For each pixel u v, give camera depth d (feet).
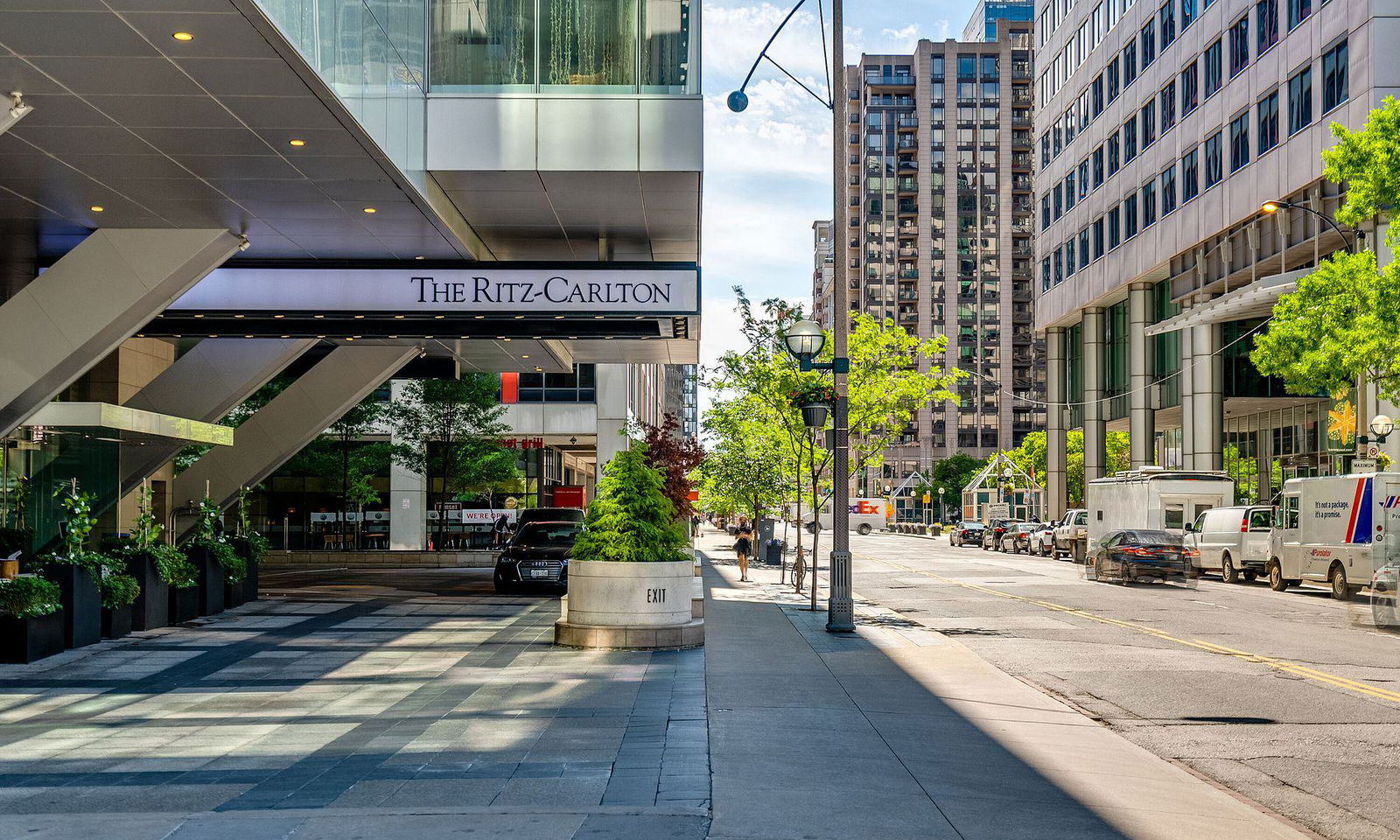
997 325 535.19
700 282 74.69
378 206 65.82
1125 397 207.72
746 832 20.18
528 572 85.40
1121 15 200.23
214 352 94.73
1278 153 148.56
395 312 75.10
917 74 543.80
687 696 36.60
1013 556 176.55
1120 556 107.24
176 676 42.29
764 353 83.92
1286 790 27.55
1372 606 66.13
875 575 121.29
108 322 67.82
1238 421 211.61
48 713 34.37
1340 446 163.53
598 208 74.18
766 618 67.10
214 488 105.50
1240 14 159.12
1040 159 246.06
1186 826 23.02
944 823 21.85
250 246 74.02
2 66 44.29
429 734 30.17
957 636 60.80
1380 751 32.09
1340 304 90.07
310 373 105.29
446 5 66.80
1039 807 23.88
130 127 51.49
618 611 50.60
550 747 28.14
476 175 66.80
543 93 66.85
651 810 21.29
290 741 29.53
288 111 49.60
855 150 579.07
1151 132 188.14
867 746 29.68
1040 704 38.55
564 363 113.91
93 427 71.31
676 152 66.74
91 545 58.13
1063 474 237.04
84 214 65.62
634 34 67.26
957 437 530.27
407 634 56.39
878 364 83.05
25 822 20.29
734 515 269.03
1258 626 66.69
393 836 19.27
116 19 39.81
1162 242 183.32
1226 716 37.42
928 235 538.88
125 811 21.91
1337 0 135.54
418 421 138.51
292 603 75.66
